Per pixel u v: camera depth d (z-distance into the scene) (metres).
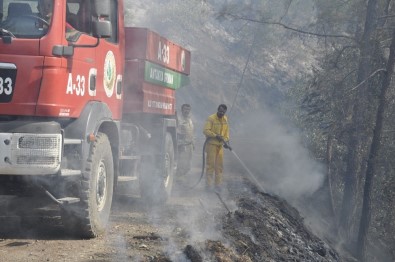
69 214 7.80
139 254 7.34
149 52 10.42
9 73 7.23
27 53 7.27
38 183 7.49
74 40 7.72
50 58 7.31
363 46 18.16
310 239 11.91
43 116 7.32
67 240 7.93
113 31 9.31
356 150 18.84
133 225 9.32
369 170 18.00
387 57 18.94
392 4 19.03
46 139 7.13
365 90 18.48
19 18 7.37
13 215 9.32
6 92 7.23
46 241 7.82
